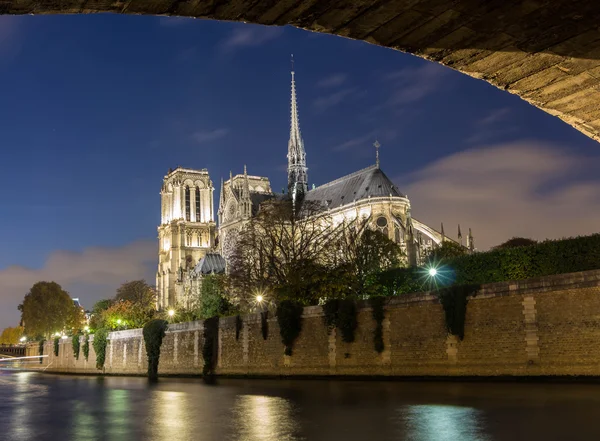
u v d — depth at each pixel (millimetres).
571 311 34750
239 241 77000
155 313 119875
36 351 146625
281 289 61344
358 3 7941
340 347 48938
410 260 100438
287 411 27016
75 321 186375
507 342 37469
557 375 34906
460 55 9742
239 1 7512
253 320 59375
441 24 8680
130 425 24969
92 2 6867
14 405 37469
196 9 7574
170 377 70500
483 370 38469
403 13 8297
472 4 8156
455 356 40219
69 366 113938
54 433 23375
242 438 19922
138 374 82812
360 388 37594
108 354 94562
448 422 21266
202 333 67812
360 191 121812
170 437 20906
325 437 19328
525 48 9477
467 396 29234
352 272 63812
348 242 83062
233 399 35094
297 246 76375
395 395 31641
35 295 176000
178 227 195875
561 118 12102
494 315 38312
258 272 73750
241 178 191125
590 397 26375
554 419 20688
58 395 46125
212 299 83250
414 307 43438
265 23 8312
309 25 8516
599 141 12938
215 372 64875
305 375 52000
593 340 33688
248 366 59500
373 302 46156
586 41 9273
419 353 42719
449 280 49688
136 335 85125
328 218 94812
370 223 112125
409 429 20109
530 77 10500
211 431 22000
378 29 8789
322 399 31672
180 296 173000
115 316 110938
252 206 147000
